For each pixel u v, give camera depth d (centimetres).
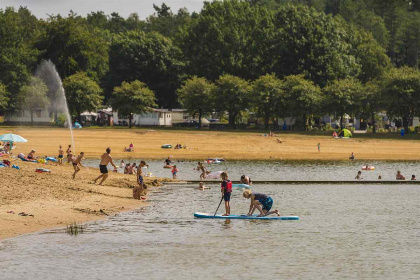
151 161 10069
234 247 3250
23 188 4678
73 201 4516
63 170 6394
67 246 3192
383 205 5106
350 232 3734
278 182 7144
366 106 15638
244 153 11450
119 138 12681
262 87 16138
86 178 5962
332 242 3412
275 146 12219
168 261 2923
